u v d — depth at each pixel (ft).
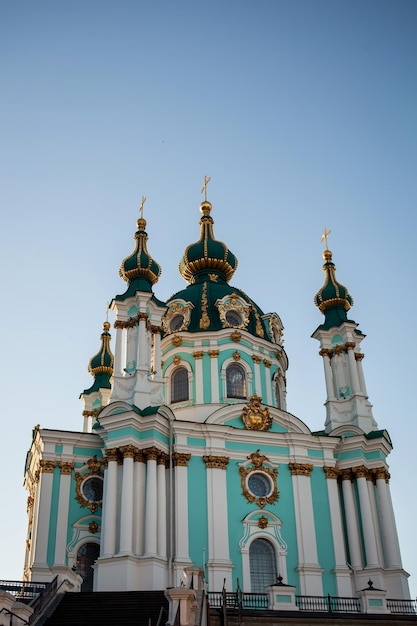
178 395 162.20
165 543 131.34
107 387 185.78
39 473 148.77
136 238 164.55
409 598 141.28
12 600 78.43
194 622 81.82
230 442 146.41
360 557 143.23
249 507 141.90
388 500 149.69
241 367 164.25
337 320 171.12
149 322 152.76
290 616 99.96
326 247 184.03
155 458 135.95
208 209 197.06
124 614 94.94
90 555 140.97
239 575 134.41
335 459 151.94
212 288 176.04
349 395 163.22
